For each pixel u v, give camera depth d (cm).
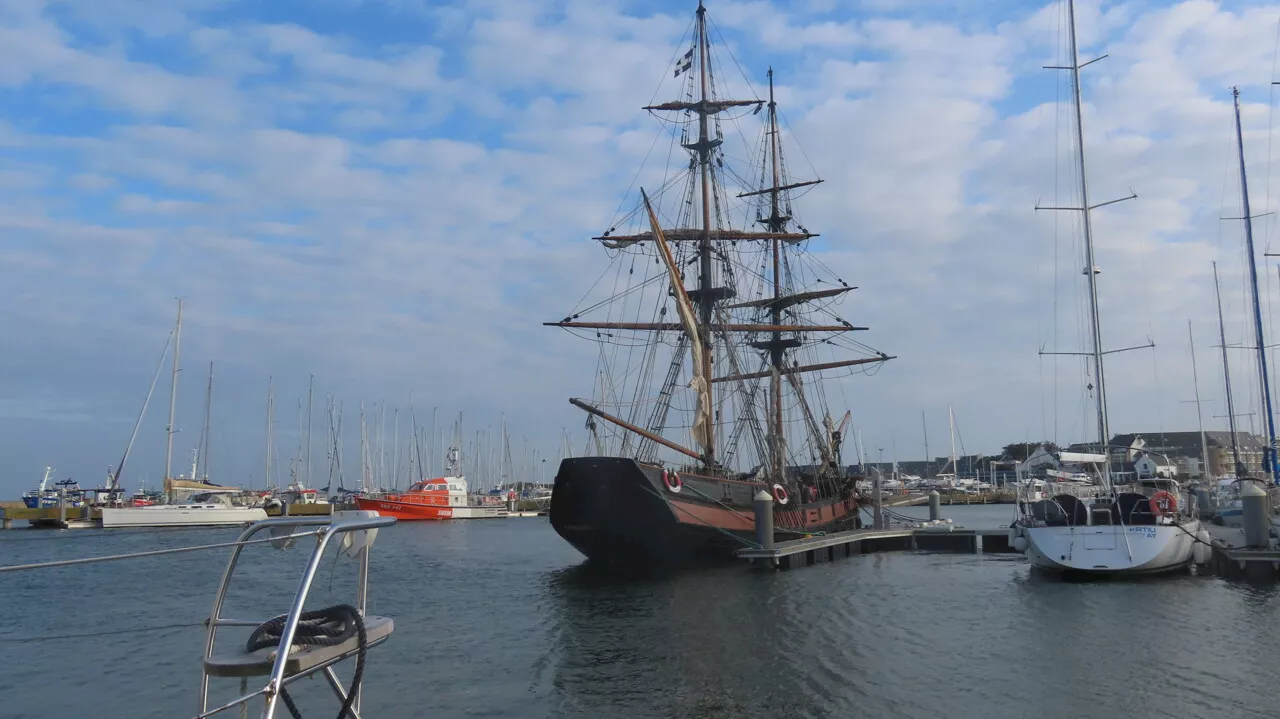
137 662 2509
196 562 5338
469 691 2123
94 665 2472
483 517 11838
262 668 974
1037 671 2183
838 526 6112
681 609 3209
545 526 9906
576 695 2077
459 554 5900
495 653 2530
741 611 3127
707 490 4475
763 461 5459
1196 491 7162
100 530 8112
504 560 5397
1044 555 3697
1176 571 3766
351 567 5038
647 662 2383
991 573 4088
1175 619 2752
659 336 5428
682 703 1992
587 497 4169
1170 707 1873
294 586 4159
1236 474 7181
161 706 2062
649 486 4062
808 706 1947
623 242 5588
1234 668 2162
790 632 2727
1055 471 5694
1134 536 3572
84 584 4275
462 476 13650
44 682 2291
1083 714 1844
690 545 4353
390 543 7081
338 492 12731
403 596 3731
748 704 1972
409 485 13638
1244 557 3500
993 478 15550
